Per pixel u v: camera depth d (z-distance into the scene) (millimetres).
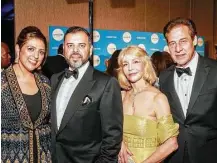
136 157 1987
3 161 1886
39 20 4789
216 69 2113
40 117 1977
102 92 1984
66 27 4566
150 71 2059
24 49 1947
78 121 1972
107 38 4949
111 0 5500
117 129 1985
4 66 3752
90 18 3277
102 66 4926
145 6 5910
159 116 1956
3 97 1886
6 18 4562
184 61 2121
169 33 2133
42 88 2043
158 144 1999
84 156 2002
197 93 2084
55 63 3322
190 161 2096
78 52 2004
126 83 2143
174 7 6285
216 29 6668
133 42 5180
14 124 1893
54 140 2043
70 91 2039
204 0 6574
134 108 2031
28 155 1909
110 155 1982
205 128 2090
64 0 4984
